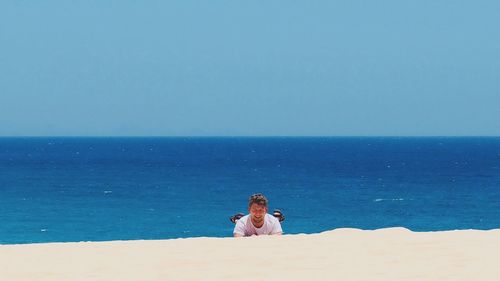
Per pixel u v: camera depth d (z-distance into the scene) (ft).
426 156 518.37
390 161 426.51
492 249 23.68
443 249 23.77
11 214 149.38
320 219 146.92
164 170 319.47
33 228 128.88
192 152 634.02
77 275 20.18
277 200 184.03
